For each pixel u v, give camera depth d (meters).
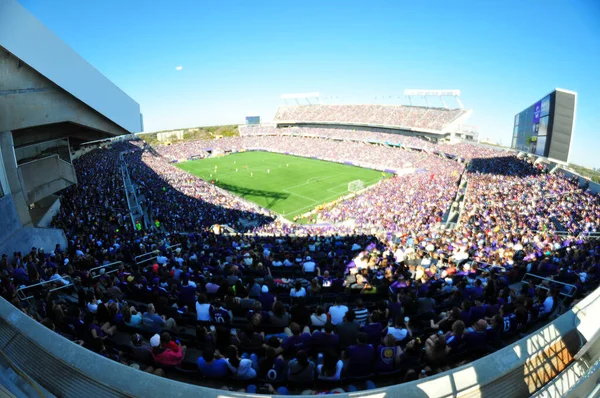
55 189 28.95
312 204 53.66
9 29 15.73
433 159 75.75
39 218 26.23
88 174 52.41
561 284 10.84
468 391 4.22
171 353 6.33
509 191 38.03
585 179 37.78
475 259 16.02
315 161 91.50
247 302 9.14
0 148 17.75
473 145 82.31
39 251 16.02
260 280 11.61
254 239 24.08
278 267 15.13
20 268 11.98
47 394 4.20
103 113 22.61
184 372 6.26
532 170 48.44
